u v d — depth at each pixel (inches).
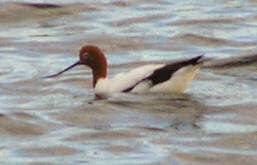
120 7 1214.3
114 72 972.6
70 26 1139.9
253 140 746.2
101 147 735.7
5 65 997.8
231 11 1192.8
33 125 787.4
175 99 832.9
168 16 1176.2
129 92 842.8
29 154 724.7
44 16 1173.7
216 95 856.3
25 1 1204.5
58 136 762.2
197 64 833.5
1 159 714.2
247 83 904.9
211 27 1128.8
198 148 729.6
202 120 789.2
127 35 1098.7
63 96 872.9
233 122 787.4
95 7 1204.5
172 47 1060.5
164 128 771.4
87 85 912.3
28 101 860.0
